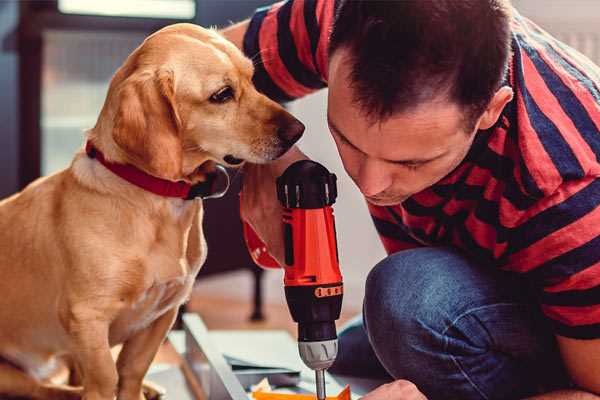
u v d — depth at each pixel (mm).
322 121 2938
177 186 1305
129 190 1286
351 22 1001
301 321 1143
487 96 1004
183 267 1347
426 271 1349
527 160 1153
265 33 1473
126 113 1239
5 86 2699
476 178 1238
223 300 3234
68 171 1371
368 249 3000
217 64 1325
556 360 1407
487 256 1343
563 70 1244
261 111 1351
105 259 1278
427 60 951
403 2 958
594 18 2471
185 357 1770
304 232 1144
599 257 1148
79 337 1290
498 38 993
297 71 1461
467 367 1335
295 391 1623
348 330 1823
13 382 1454
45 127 2768
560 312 1202
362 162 1072
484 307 1325
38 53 2707
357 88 984
